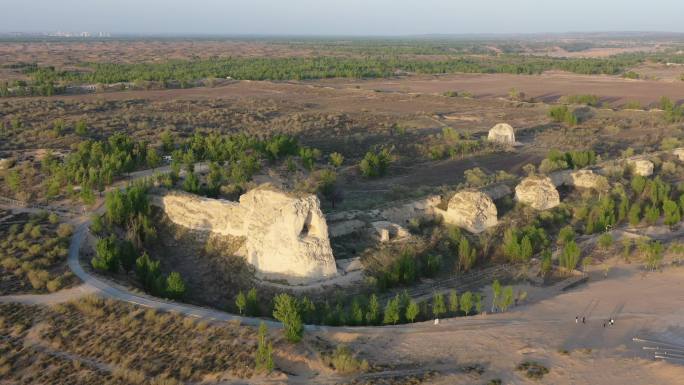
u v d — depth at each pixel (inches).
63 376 1590.8
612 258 2546.8
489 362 1700.3
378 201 2930.6
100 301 1943.9
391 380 1574.8
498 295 2087.8
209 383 1556.3
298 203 2266.2
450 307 2082.9
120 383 1546.5
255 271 2289.6
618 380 1614.2
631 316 2020.2
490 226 2768.2
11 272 2143.2
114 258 2225.6
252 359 1656.0
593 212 2915.8
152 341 1737.2
